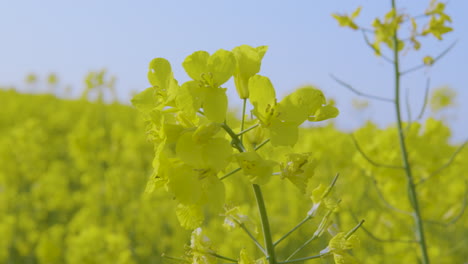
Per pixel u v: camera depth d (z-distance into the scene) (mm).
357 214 656
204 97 281
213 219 740
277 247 702
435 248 620
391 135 575
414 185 454
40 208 1064
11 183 1157
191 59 283
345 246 299
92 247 701
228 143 278
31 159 1221
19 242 891
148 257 795
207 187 280
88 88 1238
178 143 278
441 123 608
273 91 285
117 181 917
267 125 285
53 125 2053
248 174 275
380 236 625
